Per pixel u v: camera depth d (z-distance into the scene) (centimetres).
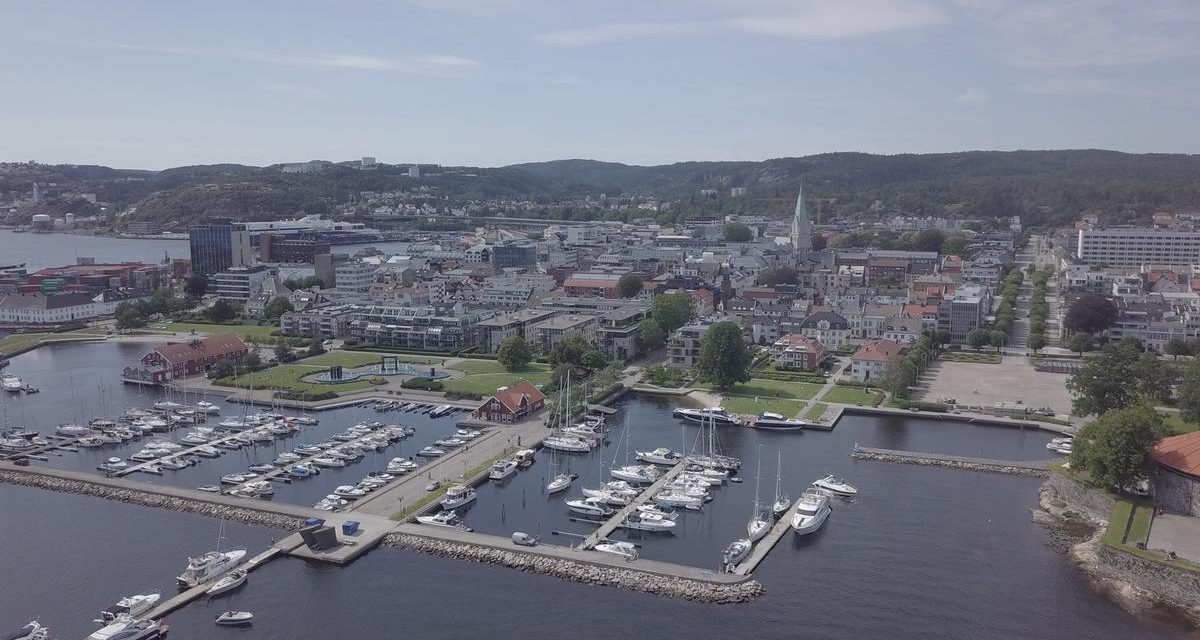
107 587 18112
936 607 17175
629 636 16150
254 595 17738
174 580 18412
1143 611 17000
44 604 17400
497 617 16838
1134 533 19062
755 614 16888
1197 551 18162
